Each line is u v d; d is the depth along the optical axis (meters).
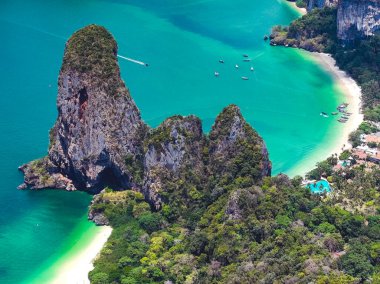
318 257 198.88
